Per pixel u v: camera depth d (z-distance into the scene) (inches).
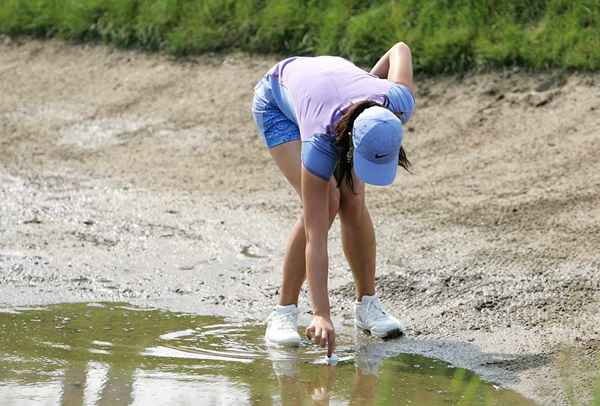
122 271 928.3
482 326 783.1
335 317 820.6
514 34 1249.4
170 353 744.3
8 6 1612.9
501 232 964.6
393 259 925.8
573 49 1212.5
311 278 693.3
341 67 705.0
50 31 1569.9
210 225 1040.8
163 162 1231.5
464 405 645.3
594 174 1037.2
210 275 916.6
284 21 1393.9
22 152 1284.4
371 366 717.9
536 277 860.0
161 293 879.1
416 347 753.6
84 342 766.5
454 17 1305.4
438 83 1253.1
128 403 653.3
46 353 743.1
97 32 1530.5
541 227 959.6
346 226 768.3
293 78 715.4
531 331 765.9
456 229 983.0
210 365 721.6
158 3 1497.3
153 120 1331.2
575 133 1117.7
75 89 1435.8
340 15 1355.8
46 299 864.3
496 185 1060.5
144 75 1429.6
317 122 675.4
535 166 1079.0
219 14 1460.4
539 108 1173.7
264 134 750.5
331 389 676.1
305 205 688.4
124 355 739.4
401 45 743.1
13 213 1082.1
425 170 1124.5
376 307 784.3
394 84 685.3
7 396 663.1
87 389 676.1
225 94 1349.7
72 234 1022.4
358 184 749.9
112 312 834.8
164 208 1094.4
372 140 629.9
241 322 813.9
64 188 1162.0
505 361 717.9
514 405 645.3
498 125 1167.0
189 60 1433.3
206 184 1163.9
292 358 734.5
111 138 1304.1
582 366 698.8
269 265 937.5
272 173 1182.3
